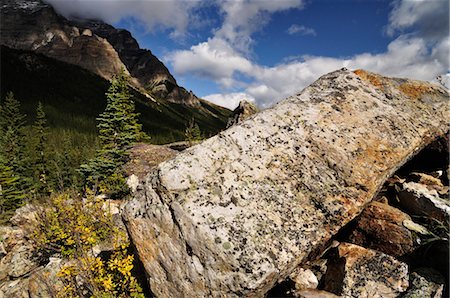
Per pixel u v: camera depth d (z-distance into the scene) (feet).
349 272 19.30
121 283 24.88
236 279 17.53
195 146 22.99
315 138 22.99
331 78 27.76
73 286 26.76
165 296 19.90
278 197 20.42
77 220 33.35
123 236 29.14
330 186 21.20
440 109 26.81
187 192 20.16
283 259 18.25
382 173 22.11
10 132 158.30
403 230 20.84
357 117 24.36
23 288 36.42
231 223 18.86
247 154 22.12
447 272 18.16
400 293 18.03
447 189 23.34
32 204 44.65
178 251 19.30
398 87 28.17
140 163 79.92
